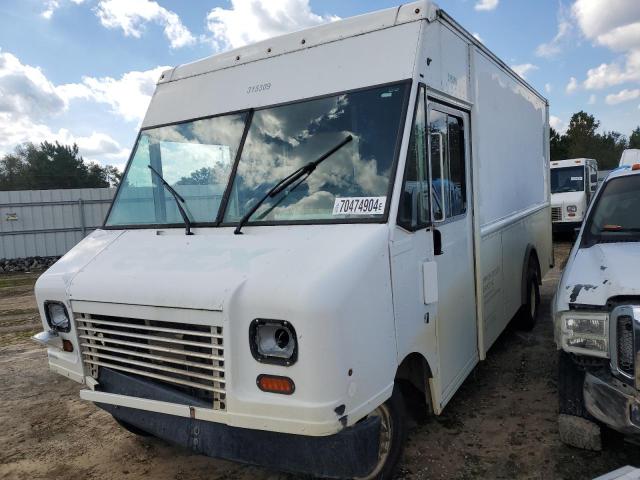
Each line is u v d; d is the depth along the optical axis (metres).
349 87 3.53
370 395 2.82
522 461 3.71
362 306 2.76
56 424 4.96
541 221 7.69
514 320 6.61
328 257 2.83
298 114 3.65
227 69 4.20
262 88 3.91
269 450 2.83
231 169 3.75
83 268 3.62
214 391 2.84
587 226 4.39
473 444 3.98
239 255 3.10
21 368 6.77
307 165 3.41
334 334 2.58
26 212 19.30
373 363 2.84
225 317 2.74
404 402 3.55
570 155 49.88
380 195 3.14
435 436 4.12
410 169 3.30
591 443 3.59
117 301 3.22
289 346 2.62
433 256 3.63
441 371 3.81
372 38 3.60
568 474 3.50
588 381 3.24
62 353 3.71
